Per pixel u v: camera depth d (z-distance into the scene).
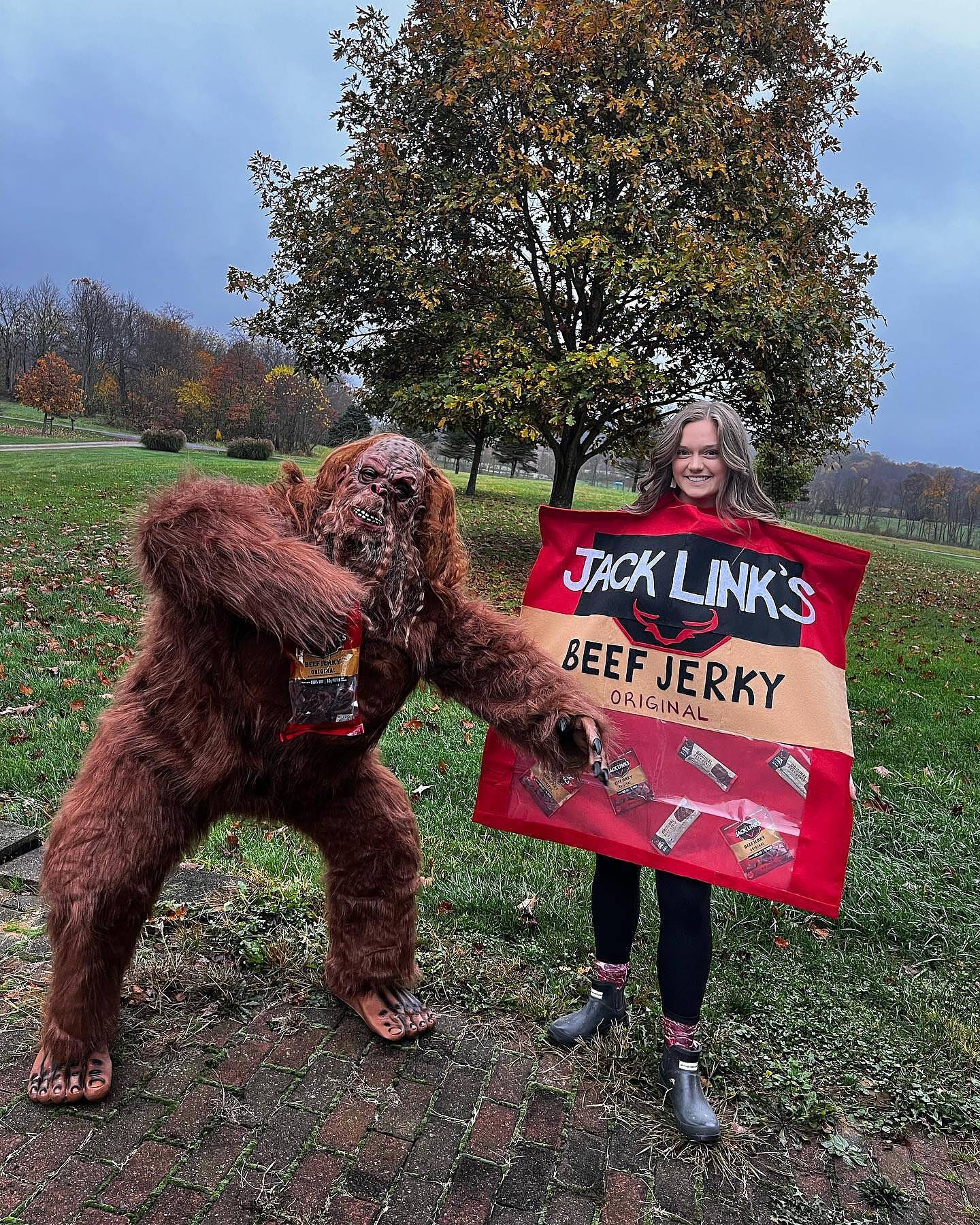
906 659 10.07
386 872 2.66
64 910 2.20
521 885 3.81
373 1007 2.76
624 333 13.48
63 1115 2.33
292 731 2.18
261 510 2.11
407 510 2.26
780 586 2.59
